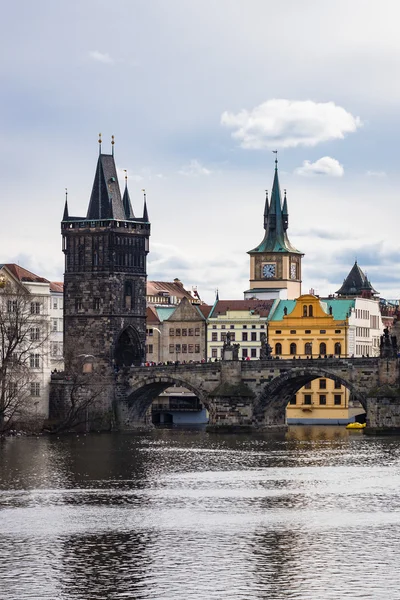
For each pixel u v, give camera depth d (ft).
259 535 481.05
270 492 578.66
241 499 558.56
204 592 410.93
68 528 494.18
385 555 450.30
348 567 435.12
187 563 441.68
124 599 405.18
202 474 641.40
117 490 584.81
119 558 448.24
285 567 435.94
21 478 623.77
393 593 408.05
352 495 569.23
